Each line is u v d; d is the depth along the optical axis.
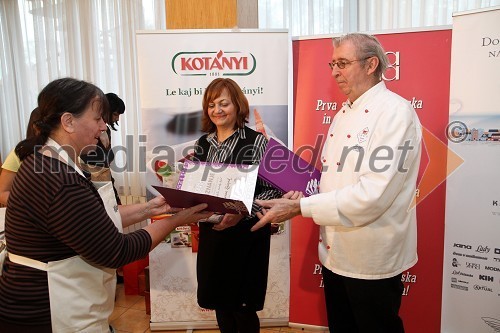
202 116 1.90
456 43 1.77
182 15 2.12
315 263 2.17
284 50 2.01
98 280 1.08
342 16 2.63
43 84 3.16
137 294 2.80
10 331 1.00
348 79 1.38
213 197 1.11
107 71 2.95
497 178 1.76
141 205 1.41
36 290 0.99
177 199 1.21
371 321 1.39
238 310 1.68
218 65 2.01
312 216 1.33
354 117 1.40
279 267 2.24
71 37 2.99
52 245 0.99
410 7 2.48
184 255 2.22
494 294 1.84
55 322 1.01
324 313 2.20
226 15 2.10
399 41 1.91
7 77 3.26
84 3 2.93
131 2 2.85
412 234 1.43
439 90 1.89
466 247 1.87
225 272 1.64
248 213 1.24
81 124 1.00
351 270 1.38
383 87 1.39
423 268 2.00
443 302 1.97
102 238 0.95
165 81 2.02
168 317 2.28
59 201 0.92
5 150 3.37
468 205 1.84
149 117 2.05
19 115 3.29
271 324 2.29
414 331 2.05
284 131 2.07
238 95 1.66
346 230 1.36
